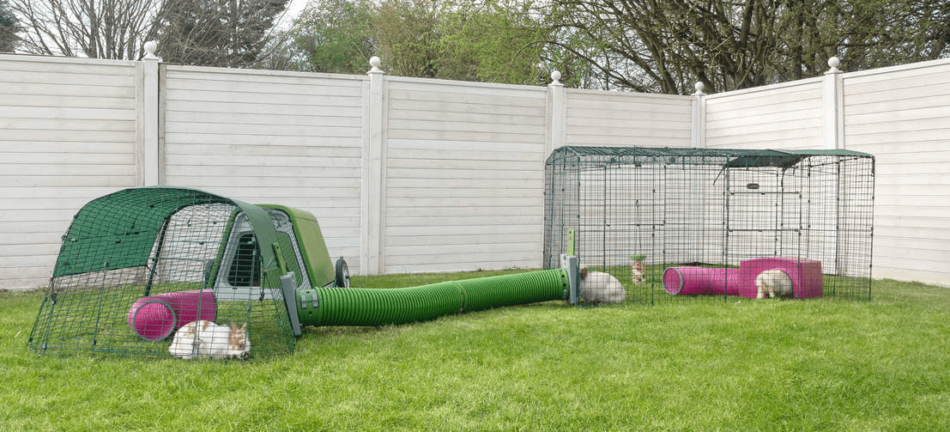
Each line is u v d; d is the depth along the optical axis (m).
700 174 11.41
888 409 3.70
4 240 8.32
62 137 8.54
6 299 7.43
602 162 7.86
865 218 9.62
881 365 4.44
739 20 15.78
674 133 11.68
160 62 8.92
